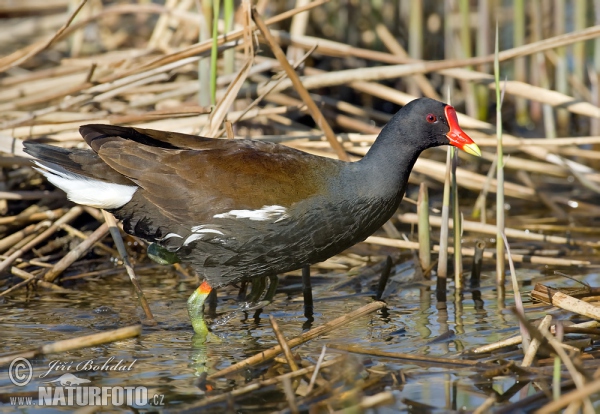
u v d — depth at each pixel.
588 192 14.97
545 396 7.05
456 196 10.31
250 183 8.87
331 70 17.64
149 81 12.27
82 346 7.43
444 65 12.06
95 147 9.12
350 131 16.11
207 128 10.96
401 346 8.56
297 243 9.00
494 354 8.17
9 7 18.23
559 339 7.32
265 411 7.02
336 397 7.11
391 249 12.64
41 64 17.08
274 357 8.05
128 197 9.18
